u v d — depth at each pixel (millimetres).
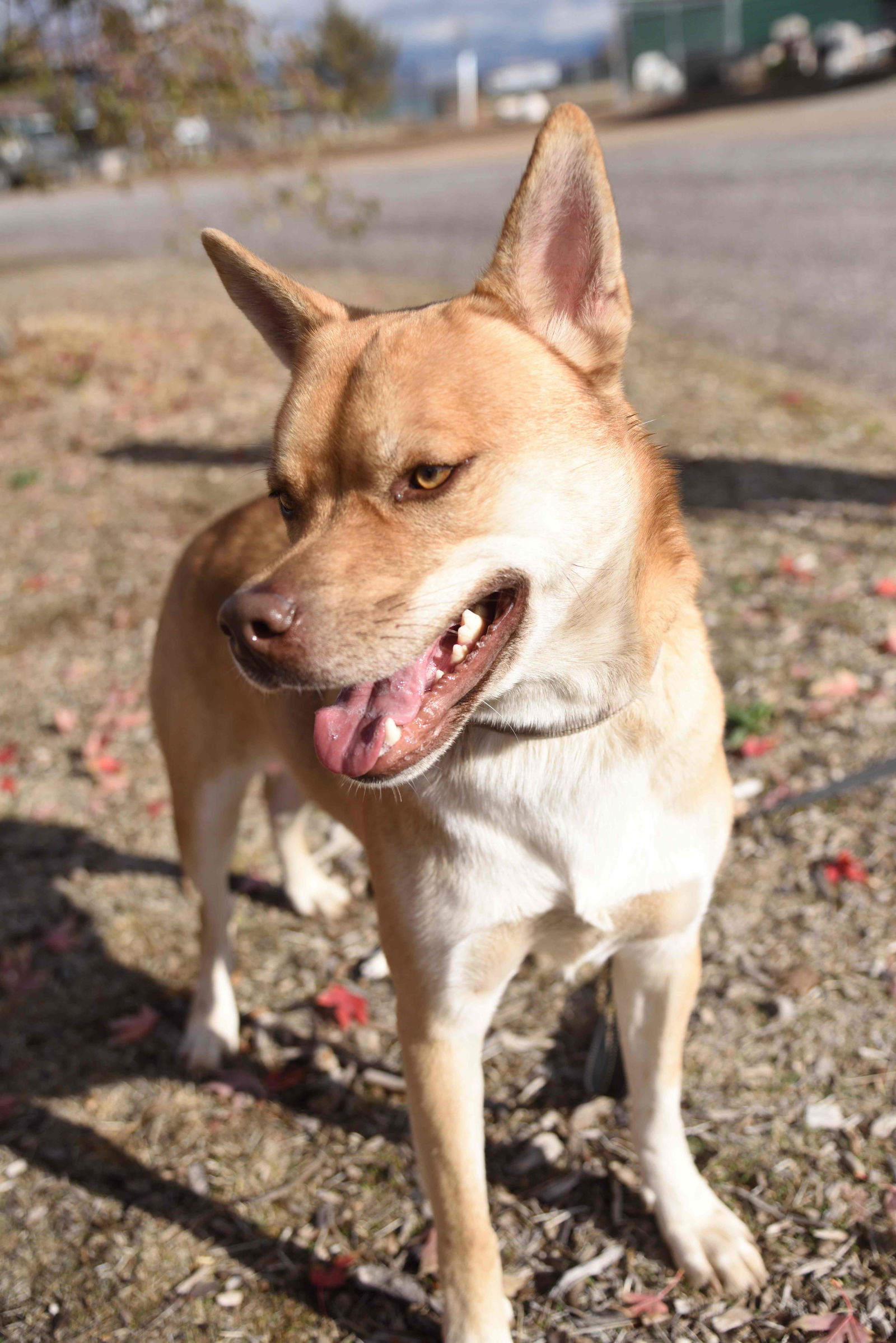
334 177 9891
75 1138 1214
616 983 1096
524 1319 1052
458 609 935
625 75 14742
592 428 960
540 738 994
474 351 947
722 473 2463
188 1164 1184
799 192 5789
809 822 1433
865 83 10602
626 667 981
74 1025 1334
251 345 4043
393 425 931
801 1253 1064
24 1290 1096
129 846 1564
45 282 5785
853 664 1694
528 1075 1227
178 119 3168
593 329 978
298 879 1436
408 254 5625
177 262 6375
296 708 1147
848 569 1982
